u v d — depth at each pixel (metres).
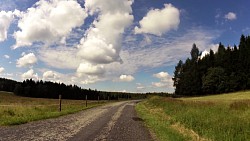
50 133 12.80
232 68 107.56
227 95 88.44
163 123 18.62
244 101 23.64
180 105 29.11
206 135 12.92
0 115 18.88
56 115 22.16
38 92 133.62
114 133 13.62
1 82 161.75
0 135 11.97
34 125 15.71
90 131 13.90
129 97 163.25
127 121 19.86
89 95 148.25
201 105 26.31
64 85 146.75
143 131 14.91
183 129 15.60
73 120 19.12
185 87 121.69
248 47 106.31
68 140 11.12
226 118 15.81
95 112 28.05
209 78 108.38
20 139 11.05
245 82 101.38
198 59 135.88
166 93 136.88
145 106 43.81
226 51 117.56
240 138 11.61
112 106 43.22
